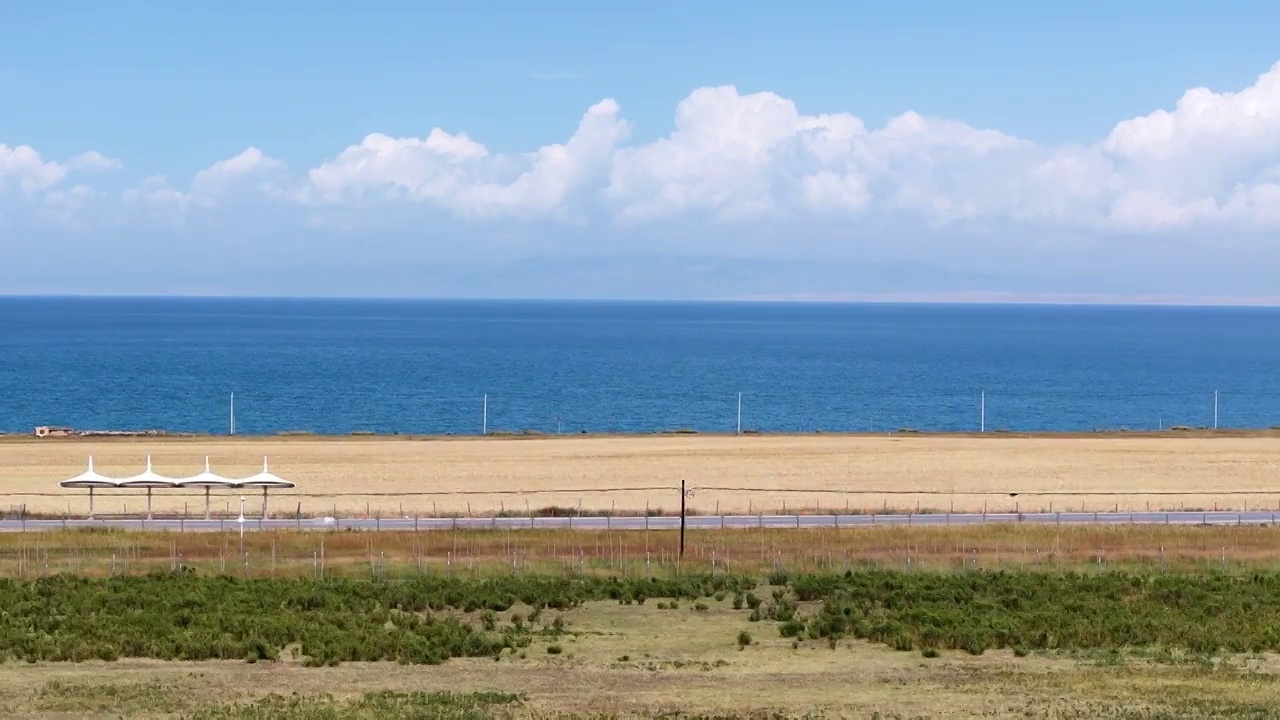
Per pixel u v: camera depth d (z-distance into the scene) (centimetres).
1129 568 5738
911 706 3469
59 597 4812
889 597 4997
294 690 3628
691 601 5097
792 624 4541
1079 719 3312
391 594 4956
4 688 3588
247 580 5275
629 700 3538
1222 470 9969
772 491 8800
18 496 8169
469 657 4141
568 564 5809
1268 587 5266
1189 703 3478
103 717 3300
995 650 4291
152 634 4269
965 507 8131
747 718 3334
